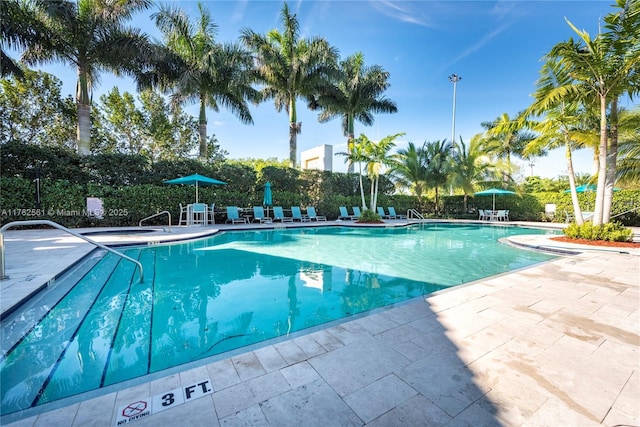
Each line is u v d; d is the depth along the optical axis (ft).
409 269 18.39
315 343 7.59
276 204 46.93
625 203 42.47
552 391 5.67
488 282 13.46
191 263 19.19
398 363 6.63
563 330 8.41
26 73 45.91
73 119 50.93
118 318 10.46
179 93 43.62
